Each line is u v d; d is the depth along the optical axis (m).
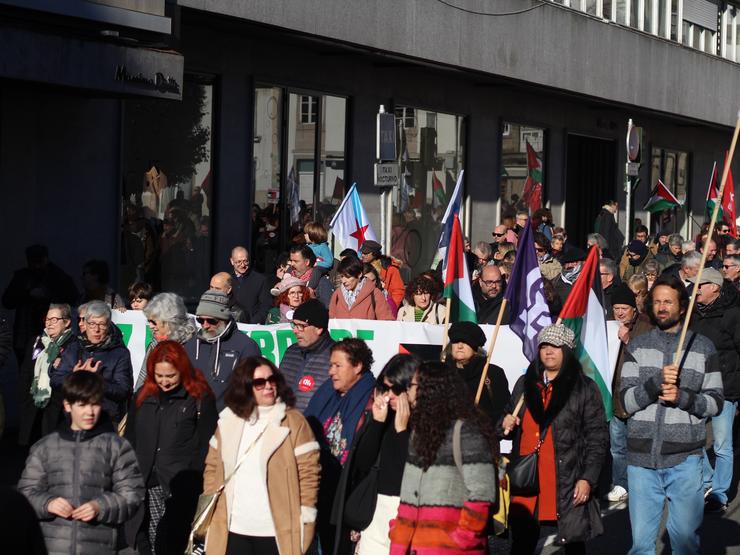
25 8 19.92
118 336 15.15
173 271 27.58
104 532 10.71
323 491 12.23
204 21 26.58
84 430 10.75
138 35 22.69
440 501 9.98
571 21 39.62
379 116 26.50
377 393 11.12
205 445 12.53
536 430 12.70
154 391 12.66
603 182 49.06
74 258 24.38
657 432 12.66
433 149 37.09
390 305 22.64
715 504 17.44
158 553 12.62
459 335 13.30
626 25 44.41
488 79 36.91
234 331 14.22
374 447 11.05
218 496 10.98
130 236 26.14
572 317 14.92
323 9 28.61
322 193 32.53
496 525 10.93
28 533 10.70
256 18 26.59
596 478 12.53
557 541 12.70
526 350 15.88
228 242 29.14
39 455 10.75
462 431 10.00
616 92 43.09
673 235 33.94
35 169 23.41
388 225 33.47
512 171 41.22
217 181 28.73
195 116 28.11
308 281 21.80
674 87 47.81
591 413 12.64
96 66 21.33
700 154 57.03
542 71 38.12
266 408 11.02
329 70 32.28
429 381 10.12
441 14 32.91
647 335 12.92
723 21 54.09
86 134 24.52
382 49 30.78
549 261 24.94
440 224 37.66
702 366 12.63
